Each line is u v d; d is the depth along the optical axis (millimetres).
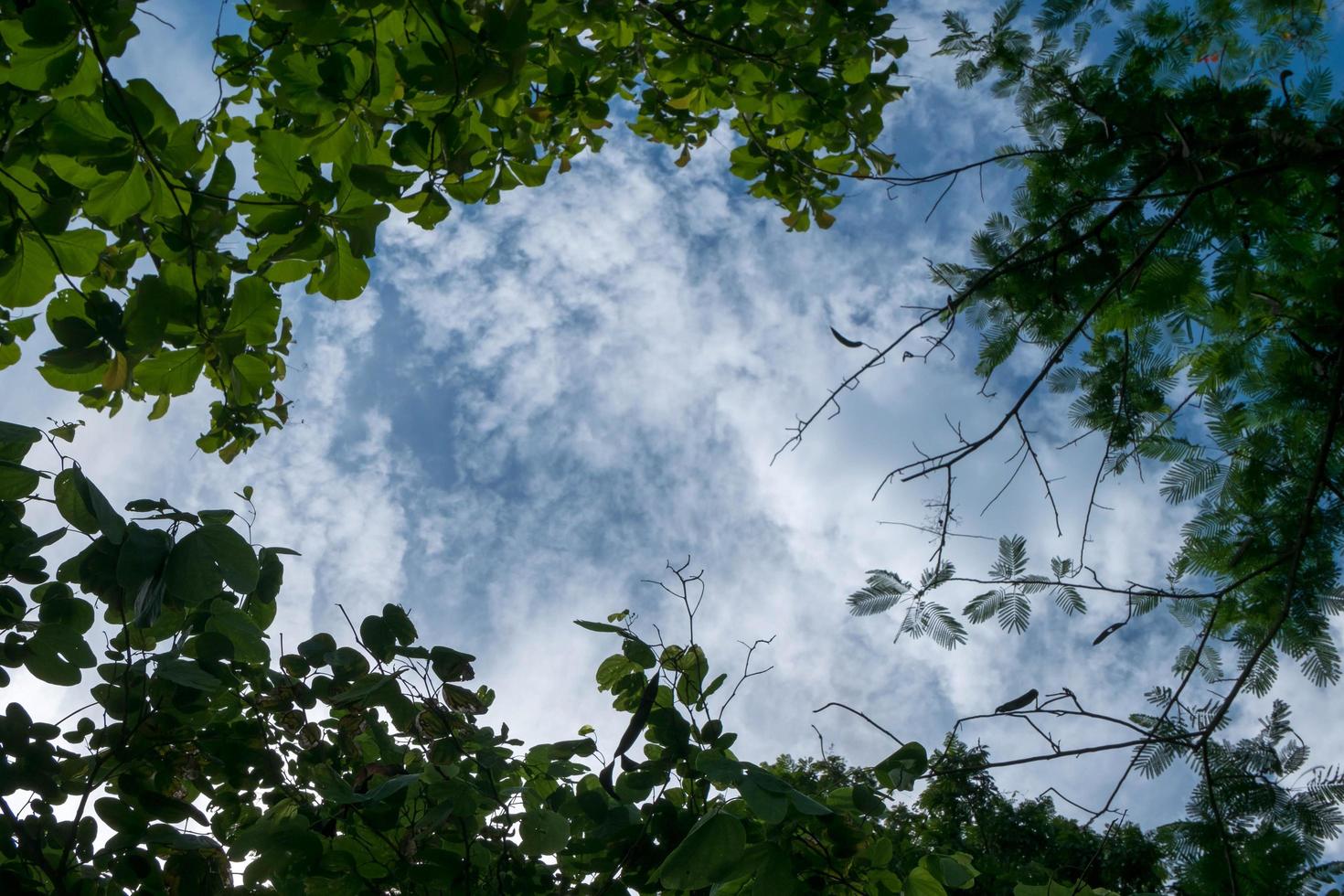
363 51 1900
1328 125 2342
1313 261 2561
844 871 2193
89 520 1928
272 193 1830
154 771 2404
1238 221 2512
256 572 1938
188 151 1721
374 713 2482
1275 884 2043
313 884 2338
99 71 1674
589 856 2459
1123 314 2705
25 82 1639
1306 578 2666
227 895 2365
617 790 2281
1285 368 2625
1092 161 2795
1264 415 2707
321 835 2332
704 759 2004
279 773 2453
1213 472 2850
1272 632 1992
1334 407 2178
